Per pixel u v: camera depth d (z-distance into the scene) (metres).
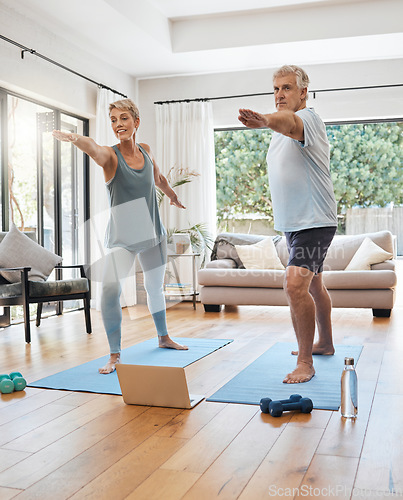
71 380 2.75
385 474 1.56
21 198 5.25
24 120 5.25
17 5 4.70
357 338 3.97
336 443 1.82
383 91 6.33
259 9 5.66
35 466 1.66
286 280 2.76
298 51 5.98
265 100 6.64
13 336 4.26
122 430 1.98
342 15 5.53
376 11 5.45
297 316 2.73
